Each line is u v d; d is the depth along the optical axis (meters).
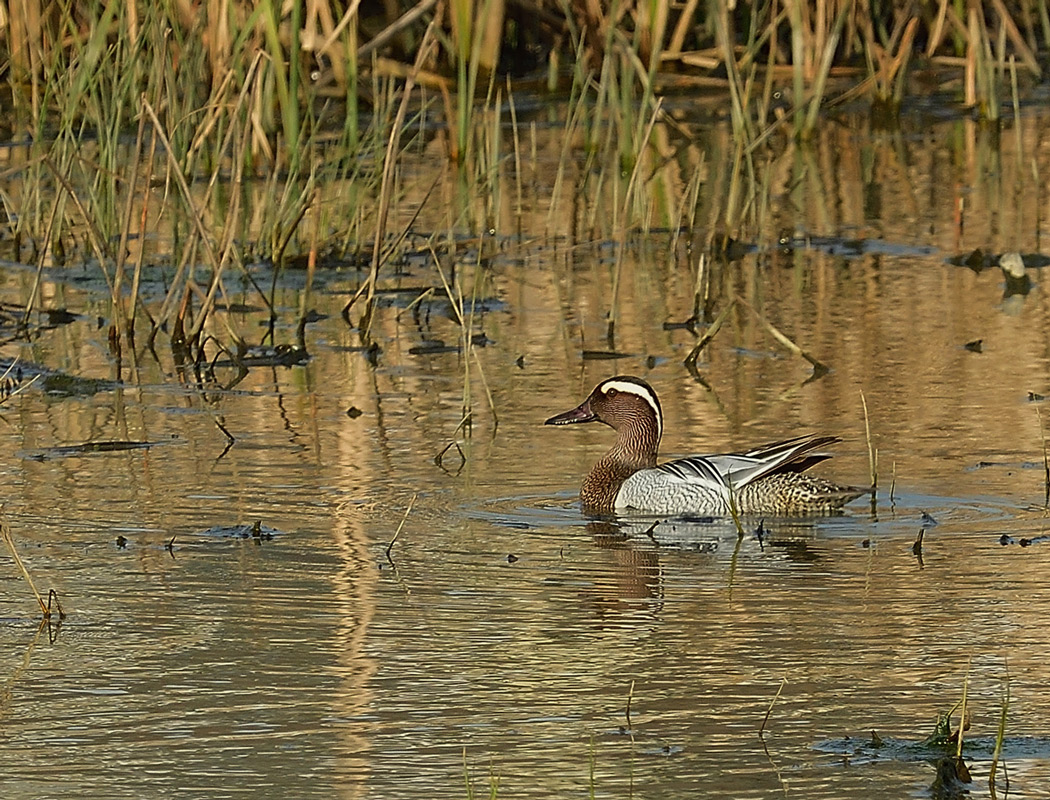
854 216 22.89
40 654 9.09
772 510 11.88
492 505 12.04
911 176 25.39
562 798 7.34
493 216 22.12
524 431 13.93
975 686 8.57
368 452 13.25
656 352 16.56
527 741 7.95
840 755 7.78
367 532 11.30
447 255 21.02
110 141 20.33
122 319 17.92
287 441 13.57
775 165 26.39
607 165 25.92
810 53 29.28
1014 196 23.88
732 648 9.16
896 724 8.12
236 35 23.48
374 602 9.91
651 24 29.38
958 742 7.72
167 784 7.51
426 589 10.16
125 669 8.87
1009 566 10.50
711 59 30.11
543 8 30.34
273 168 23.88
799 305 18.33
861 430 13.60
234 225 16.64
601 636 9.34
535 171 24.12
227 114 24.56
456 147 25.97
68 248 21.47
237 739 7.98
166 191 17.86
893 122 29.48
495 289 19.48
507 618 9.66
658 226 22.64
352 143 22.38
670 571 10.56
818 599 9.96
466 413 14.10
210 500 11.98
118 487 12.30
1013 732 8.02
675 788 7.43
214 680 8.70
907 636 9.30
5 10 26.27
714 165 26.06
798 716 8.22
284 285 19.70
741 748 7.86
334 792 7.41
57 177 17.27
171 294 17.06
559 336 17.33
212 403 14.86
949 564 10.58
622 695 8.49
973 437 13.33
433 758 7.76
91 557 10.74
